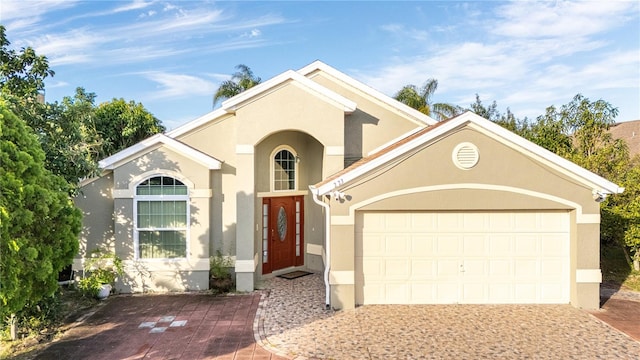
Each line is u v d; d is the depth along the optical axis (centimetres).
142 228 1258
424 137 1044
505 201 1070
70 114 1099
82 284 1173
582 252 1058
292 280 1409
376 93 1420
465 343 839
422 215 1101
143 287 1252
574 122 1827
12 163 707
